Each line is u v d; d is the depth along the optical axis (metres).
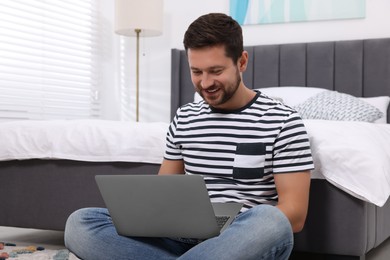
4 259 2.00
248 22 3.83
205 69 1.36
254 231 1.18
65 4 3.97
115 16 3.78
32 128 2.27
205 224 1.21
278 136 1.42
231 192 1.44
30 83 3.70
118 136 2.13
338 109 3.02
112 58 4.33
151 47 4.18
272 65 3.70
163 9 4.00
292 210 1.33
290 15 3.71
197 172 1.50
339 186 1.70
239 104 1.49
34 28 3.71
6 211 2.34
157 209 1.24
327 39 3.64
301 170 1.39
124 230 1.31
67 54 3.94
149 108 4.20
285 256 1.27
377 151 1.72
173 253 1.37
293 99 3.26
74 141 2.18
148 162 2.08
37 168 2.28
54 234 2.63
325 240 1.76
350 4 3.56
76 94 4.07
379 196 1.64
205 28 1.34
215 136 1.48
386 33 3.49
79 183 2.21
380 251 2.28
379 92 3.43
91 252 1.37
